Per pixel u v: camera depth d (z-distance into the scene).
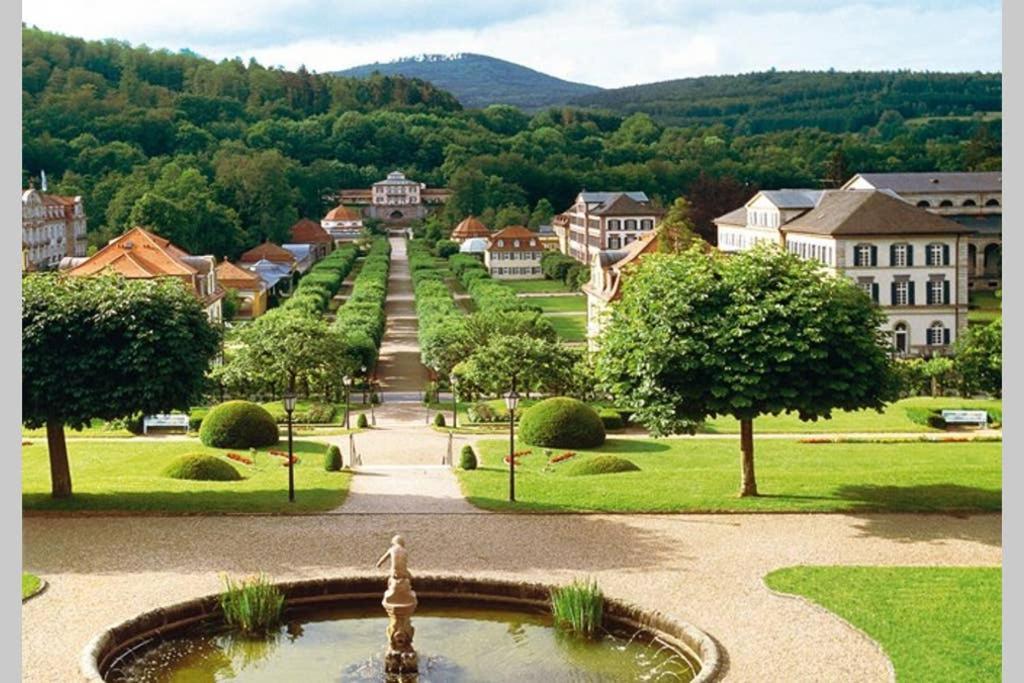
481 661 33.59
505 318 106.00
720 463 63.81
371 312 129.00
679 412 49.97
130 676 32.66
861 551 42.41
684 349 48.59
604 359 52.62
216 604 36.56
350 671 33.06
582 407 70.50
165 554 41.97
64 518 47.09
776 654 32.16
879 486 52.38
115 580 38.81
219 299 130.00
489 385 89.00
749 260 51.75
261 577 37.59
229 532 45.06
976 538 44.16
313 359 91.56
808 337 48.62
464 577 38.38
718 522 46.69
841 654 32.06
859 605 35.88
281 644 35.16
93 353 48.97
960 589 37.31
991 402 86.31
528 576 39.34
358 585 38.50
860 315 50.28
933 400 88.44
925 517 47.38
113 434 76.00
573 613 35.34
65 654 32.31
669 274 51.44
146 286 51.19
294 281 197.75
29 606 36.19
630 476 55.28
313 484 54.22
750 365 48.31
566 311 164.75
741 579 38.91
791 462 62.88
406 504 49.75
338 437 76.19
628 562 41.00
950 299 111.75
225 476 56.91
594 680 32.12
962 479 53.69
